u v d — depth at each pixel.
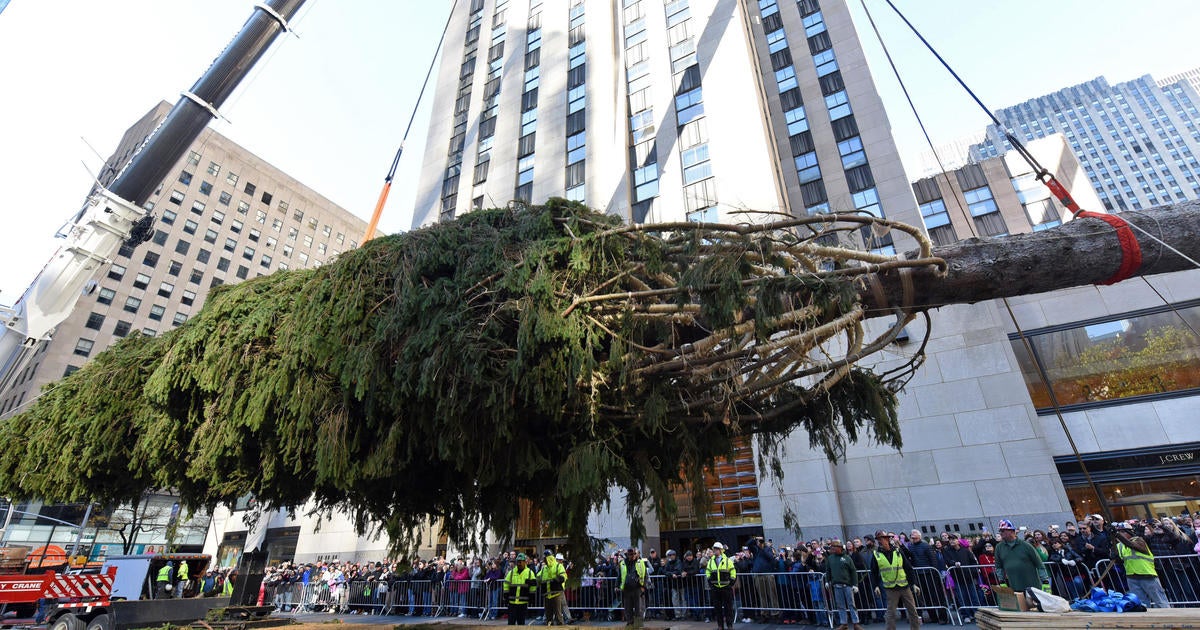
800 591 11.45
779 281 5.51
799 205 26.11
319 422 6.27
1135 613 5.25
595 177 27.83
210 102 14.26
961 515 15.54
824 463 17.08
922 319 17.95
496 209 7.54
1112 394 15.86
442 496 8.47
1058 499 14.68
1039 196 28.88
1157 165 123.75
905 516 16.12
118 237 13.38
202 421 7.23
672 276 6.51
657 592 13.19
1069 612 5.60
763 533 17.47
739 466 18.83
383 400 6.02
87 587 11.52
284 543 30.34
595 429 6.61
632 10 33.12
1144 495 14.67
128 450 7.95
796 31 31.11
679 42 29.69
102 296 52.91
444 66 41.50
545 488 7.50
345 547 26.34
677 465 8.02
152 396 7.28
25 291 12.76
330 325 6.21
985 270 5.89
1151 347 15.80
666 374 6.73
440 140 37.25
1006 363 16.45
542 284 5.67
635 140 28.34
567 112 31.39
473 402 6.05
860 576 11.42
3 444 8.72
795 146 27.73
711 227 5.91
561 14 35.81
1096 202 27.80
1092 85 138.38
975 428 16.17
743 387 6.95
